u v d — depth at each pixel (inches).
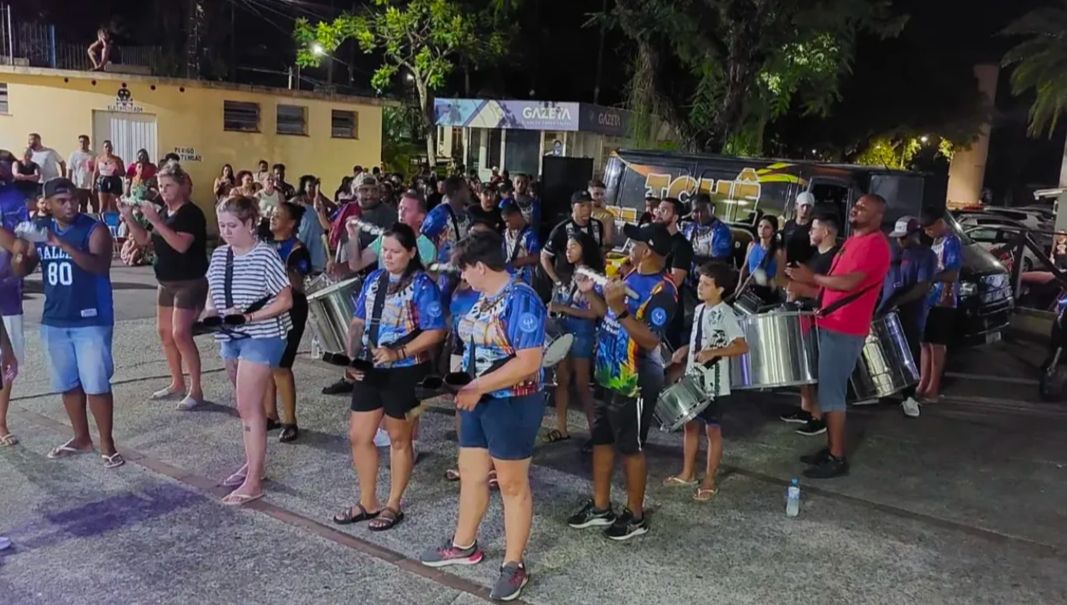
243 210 195.9
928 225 318.0
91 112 745.6
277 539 184.5
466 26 940.6
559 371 251.3
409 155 1052.5
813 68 623.2
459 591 165.5
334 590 164.1
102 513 194.5
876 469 245.8
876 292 231.0
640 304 183.6
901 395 330.6
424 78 1005.8
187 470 222.1
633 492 191.0
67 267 212.8
